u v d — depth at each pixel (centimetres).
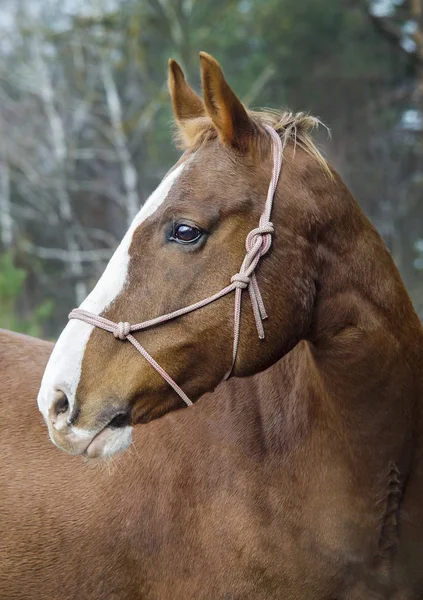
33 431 263
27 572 249
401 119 1697
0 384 276
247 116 214
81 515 248
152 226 211
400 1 1515
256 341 210
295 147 220
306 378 237
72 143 1762
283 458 235
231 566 234
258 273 208
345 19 1689
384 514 229
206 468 241
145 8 1469
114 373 205
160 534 243
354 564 230
